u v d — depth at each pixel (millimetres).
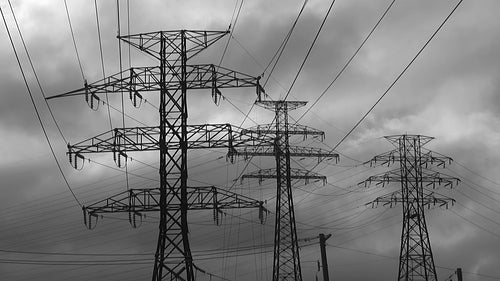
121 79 47094
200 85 47531
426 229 83062
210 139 46938
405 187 83750
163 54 47875
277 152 72562
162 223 46531
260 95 47688
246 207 46969
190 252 46406
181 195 46625
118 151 46875
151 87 47406
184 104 47375
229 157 47594
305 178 76375
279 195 74000
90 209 46781
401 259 82688
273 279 72250
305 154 74875
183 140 46969
